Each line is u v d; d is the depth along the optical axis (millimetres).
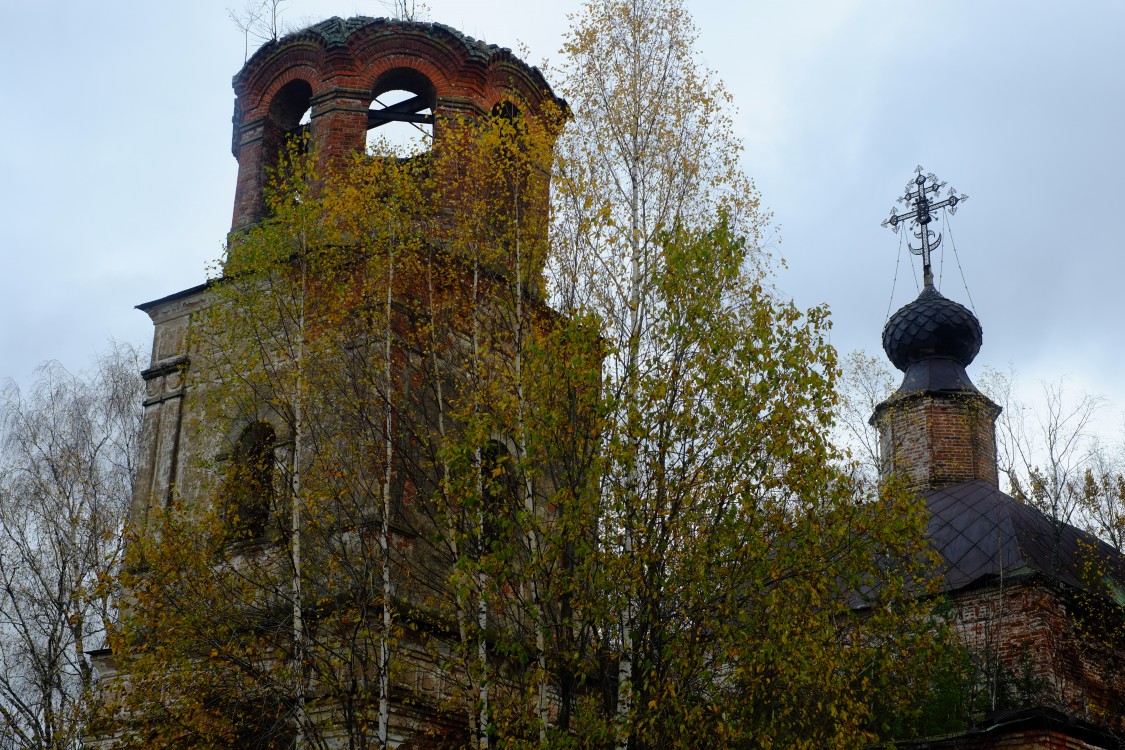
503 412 15648
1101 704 22141
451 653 17906
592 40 18609
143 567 17922
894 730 19109
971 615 23109
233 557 18609
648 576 14625
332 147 20984
